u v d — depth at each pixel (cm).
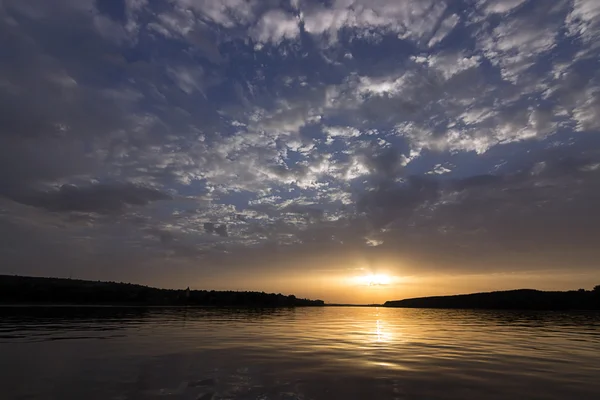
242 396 1181
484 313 10294
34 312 6169
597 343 2761
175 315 6316
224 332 3303
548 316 8100
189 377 1427
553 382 1421
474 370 1638
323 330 3769
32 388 1253
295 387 1302
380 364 1761
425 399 1182
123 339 2623
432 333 3591
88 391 1218
